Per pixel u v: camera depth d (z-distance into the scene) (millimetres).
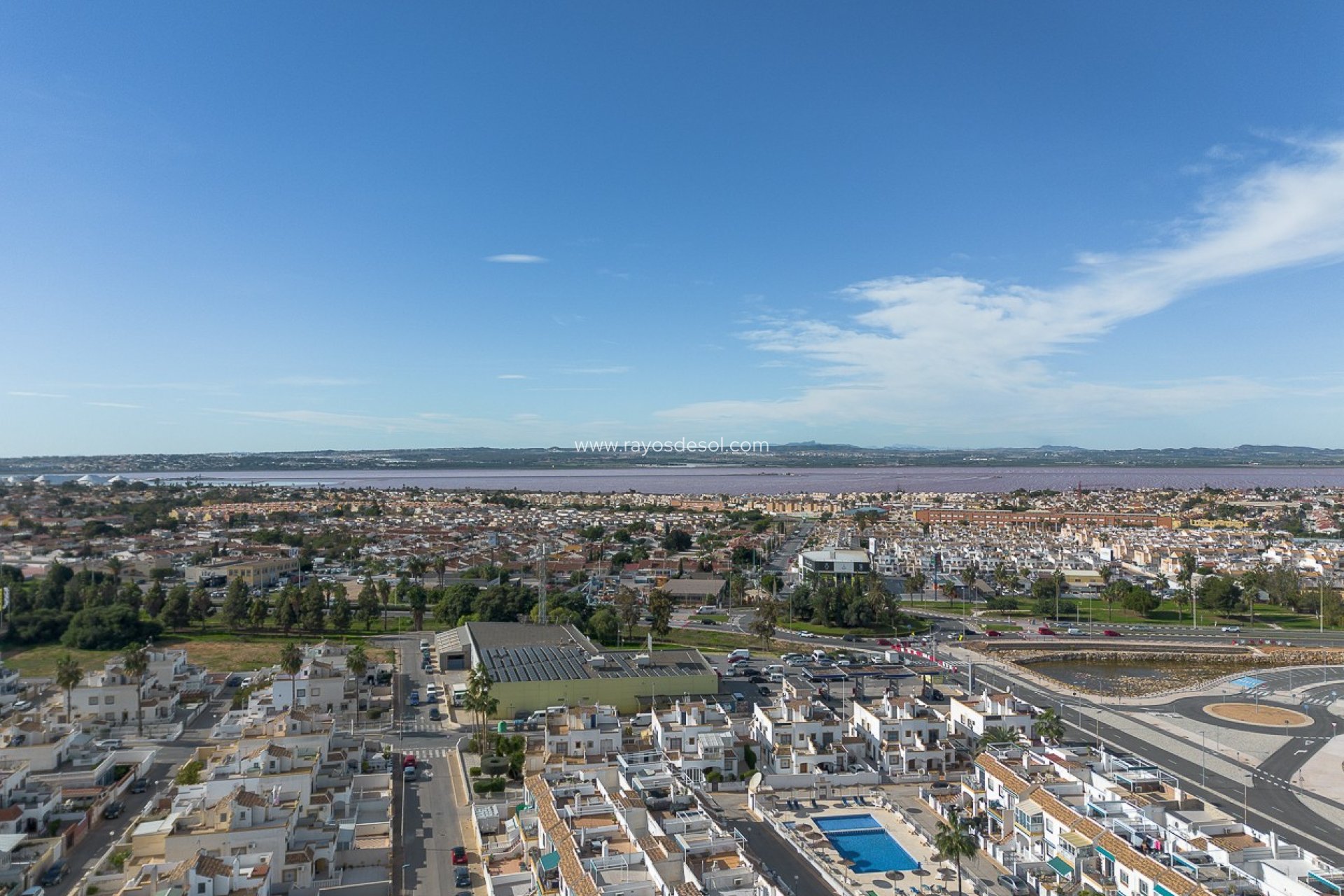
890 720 167375
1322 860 100938
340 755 156000
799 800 150250
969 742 171250
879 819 142000
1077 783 127188
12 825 128375
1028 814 123938
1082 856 111250
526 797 129625
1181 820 111500
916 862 126500
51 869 120750
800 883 120125
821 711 174625
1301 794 155375
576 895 91500
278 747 139375
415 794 151375
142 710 186625
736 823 141500
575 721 158750
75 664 192625
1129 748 180500
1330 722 199500
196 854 102938
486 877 115125
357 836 127562
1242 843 105188
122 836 132250
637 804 112250
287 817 115438
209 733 185875
